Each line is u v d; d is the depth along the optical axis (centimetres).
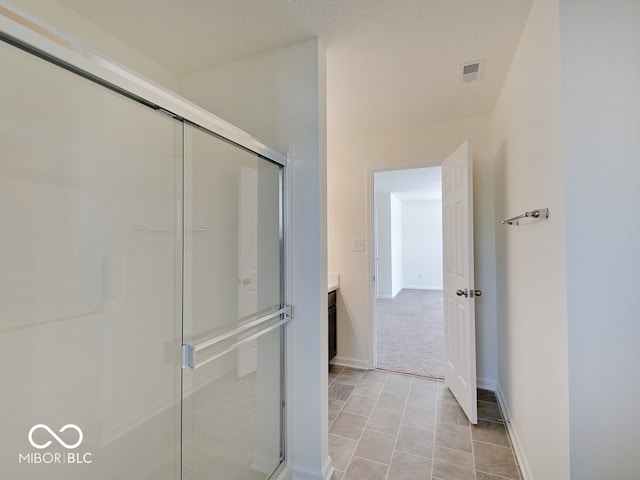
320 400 160
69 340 129
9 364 112
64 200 127
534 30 138
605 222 102
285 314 164
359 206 307
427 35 162
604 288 102
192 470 152
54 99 121
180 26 156
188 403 153
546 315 128
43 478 120
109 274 142
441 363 317
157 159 151
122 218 146
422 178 518
